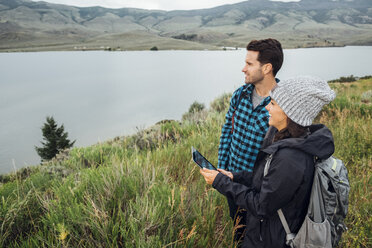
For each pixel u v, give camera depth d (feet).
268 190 4.16
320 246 4.10
